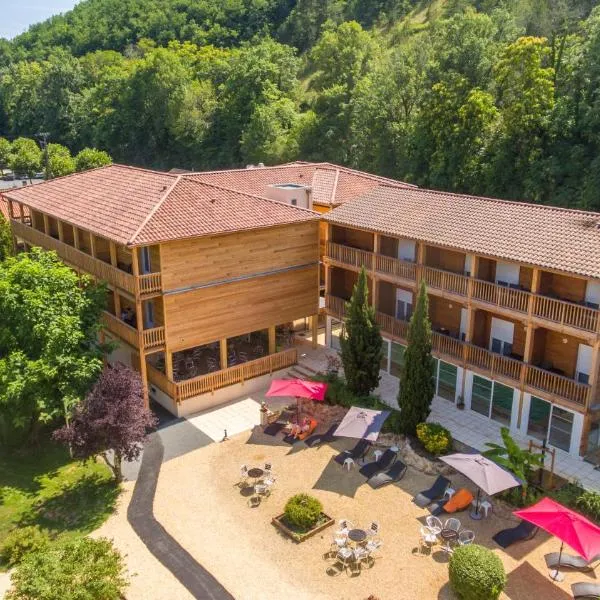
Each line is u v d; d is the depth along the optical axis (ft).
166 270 96.27
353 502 76.95
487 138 199.00
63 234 123.24
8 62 576.61
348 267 115.24
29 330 86.48
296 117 321.73
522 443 88.12
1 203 174.19
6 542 68.74
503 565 62.64
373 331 97.86
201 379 102.27
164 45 526.16
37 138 447.01
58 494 80.94
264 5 512.22
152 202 104.12
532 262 81.51
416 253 105.09
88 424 76.23
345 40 332.19
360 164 266.77
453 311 103.91
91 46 566.77
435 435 85.51
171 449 91.40
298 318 116.98
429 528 69.05
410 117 244.42
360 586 62.90
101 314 97.40
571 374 87.97
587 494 72.90
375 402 98.27
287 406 102.89
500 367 90.94
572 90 185.26
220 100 368.27
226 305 105.09
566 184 178.60
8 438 94.12
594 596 59.41
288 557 67.62
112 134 397.80
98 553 59.98
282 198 134.92
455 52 219.41
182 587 63.46
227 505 77.36
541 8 262.26
